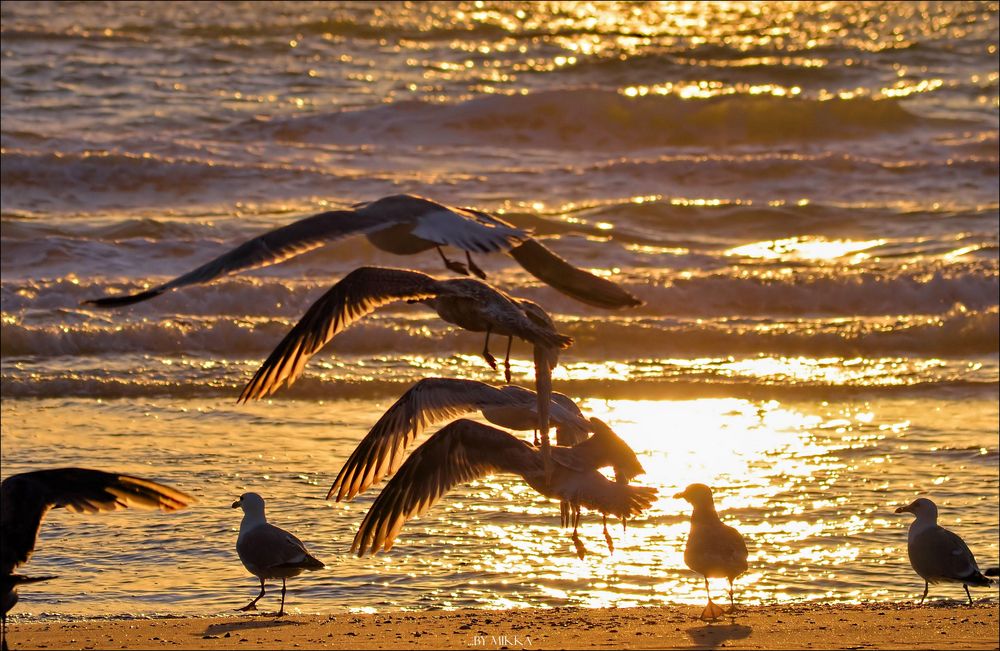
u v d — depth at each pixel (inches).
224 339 772.6
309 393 679.7
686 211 1136.8
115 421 611.2
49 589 382.6
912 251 1032.8
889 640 299.3
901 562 432.5
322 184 1186.0
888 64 1784.0
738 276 917.2
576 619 331.9
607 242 1027.9
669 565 420.8
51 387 670.5
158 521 455.8
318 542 435.8
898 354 807.1
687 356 791.7
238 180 1178.6
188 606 368.8
